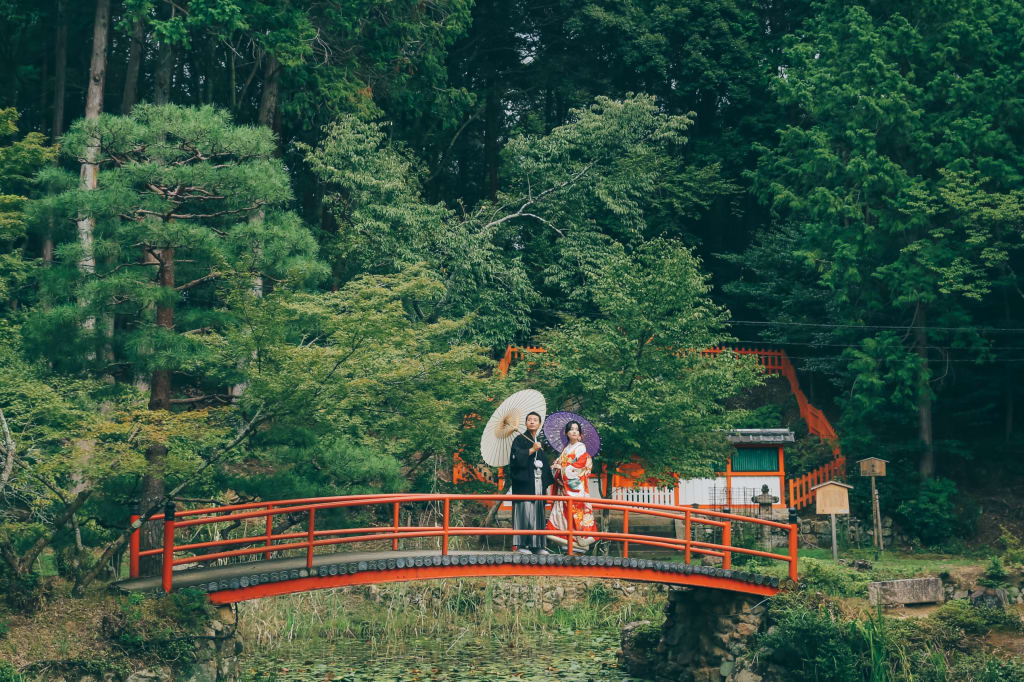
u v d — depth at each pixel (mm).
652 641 19141
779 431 28422
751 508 28000
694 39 36562
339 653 19906
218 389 20734
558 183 31922
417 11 30250
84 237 21766
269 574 13961
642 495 27828
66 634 12477
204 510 14352
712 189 35469
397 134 34781
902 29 28281
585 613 23016
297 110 28344
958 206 26188
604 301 23375
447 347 22891
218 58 33781
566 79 38781
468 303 28953
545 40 40531
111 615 12820
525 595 23531
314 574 14211
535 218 32625
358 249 27188
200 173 16516
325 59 28516
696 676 17812
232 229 17188
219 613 13656
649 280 23219
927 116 28578
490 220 31703
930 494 27625
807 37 36344
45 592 13109
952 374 31188
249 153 17297
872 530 27438
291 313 16734
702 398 22938
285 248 17297
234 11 24781
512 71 40062
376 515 25312
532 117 40844
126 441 14914
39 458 14484
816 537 26984
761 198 32688
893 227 27594
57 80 31359
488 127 39188
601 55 39656
